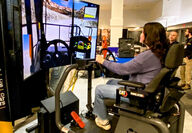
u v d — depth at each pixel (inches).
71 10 79.8
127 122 59.6
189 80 156.1
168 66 51.0
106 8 405.7
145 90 55.3
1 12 49.7
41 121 68.4
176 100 61.2
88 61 73.6
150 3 336.2
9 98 56.1
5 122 56.0
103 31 401.7
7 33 52.2
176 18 221.9
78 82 180.2
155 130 54.6
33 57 69.8
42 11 65.7
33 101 74.1
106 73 81.4
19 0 54.6
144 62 58.4
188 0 182.5
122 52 144.9
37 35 72.0
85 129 75.5
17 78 58.2
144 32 60.1
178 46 50.4
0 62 52.1
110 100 67.6
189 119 100.1
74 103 83.7
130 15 431.5
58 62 78.5
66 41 80.8
